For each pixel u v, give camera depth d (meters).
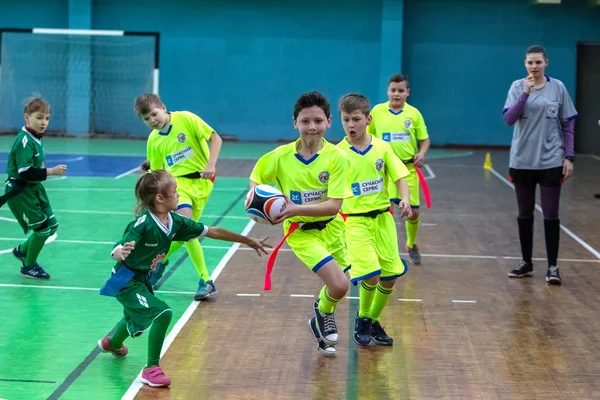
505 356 5.62
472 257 9.05
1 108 24.70
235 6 24.38
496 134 24.45
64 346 5.63
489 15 24.03
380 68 24.20
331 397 4.77
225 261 8.54
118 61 24.64
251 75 24.62
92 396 4.69
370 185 5.80
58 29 24.39
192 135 7.09
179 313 6.53
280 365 5.34
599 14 23.62
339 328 6.23
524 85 7.81
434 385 5.02
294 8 24.28
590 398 4.84
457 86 24.39
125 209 11.89
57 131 24.83
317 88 24.61
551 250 7.84
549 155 7.73
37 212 7.36
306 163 5.32
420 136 8.57
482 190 15.07
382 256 5.80
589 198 14.20
